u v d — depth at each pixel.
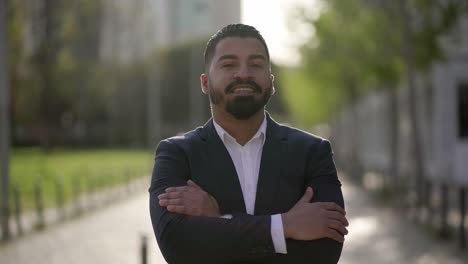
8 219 12.84
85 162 39.69
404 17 16.28
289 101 76.44
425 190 14.21
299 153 2.79
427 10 16.64
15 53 32.16
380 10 17.22
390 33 17.06
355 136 34.34
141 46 55.53
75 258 10.48
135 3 52.81
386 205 17.91
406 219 14.95
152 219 2.70
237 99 2.70
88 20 39.62
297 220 2.59
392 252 10.64
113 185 25.53
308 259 2.64
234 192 2.70
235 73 2.71
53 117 58.03
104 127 70.50
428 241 11.69
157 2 65.19
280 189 2.73
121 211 17.73
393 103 21.84
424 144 27.28
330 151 2.87
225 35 2.76
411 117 16.19
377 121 45.50
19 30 31.56
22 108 43.78
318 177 2.79
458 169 22.27
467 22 21.19
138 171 31.69
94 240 12.43
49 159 43.88
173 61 67.69
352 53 20.42
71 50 47.94
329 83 33.09
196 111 57.50
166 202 2.64
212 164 2.74
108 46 52.44
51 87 43.06
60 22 37.22
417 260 9.91
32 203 19.00
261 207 2.70
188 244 2.58
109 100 63.22
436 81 22.59
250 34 2.76
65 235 13.20
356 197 20.45
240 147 2.78
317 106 55.94
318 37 21.28
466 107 22.27
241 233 2.55
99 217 16.31
